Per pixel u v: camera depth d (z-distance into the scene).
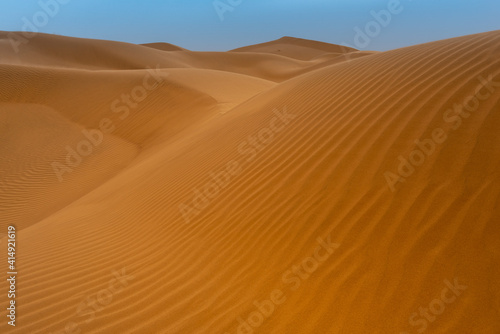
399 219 3.18
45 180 12.97
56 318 3.33
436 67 5.64
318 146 5.00
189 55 72.12
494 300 2.31
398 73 6.14
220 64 70.69
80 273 4.24
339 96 6.50
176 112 18.34
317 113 6.23
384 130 4.50
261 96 11.19
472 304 2.34
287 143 5.66
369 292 2.70
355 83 6.77
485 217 2.82
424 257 2.76
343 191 3.84
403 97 5.11
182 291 3.49
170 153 9.59
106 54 58.56
